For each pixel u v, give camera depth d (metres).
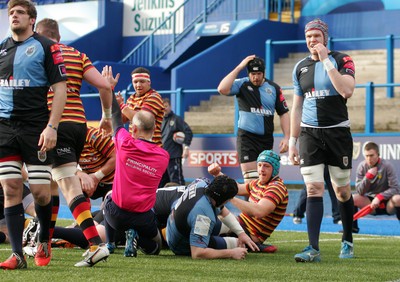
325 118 20.03
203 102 53.62
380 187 31.33
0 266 16.39
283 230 31.02
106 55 63.75
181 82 52.53
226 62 54.78
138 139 19.66
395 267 18.61
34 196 16.70
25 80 16.25
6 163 16.42
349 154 20.27
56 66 16.34
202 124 51.19
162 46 63.16
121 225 19.69
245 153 27.67
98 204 42.97
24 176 22.80
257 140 27.66
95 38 62.91
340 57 20.17
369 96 39.69
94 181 22.52
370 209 30.48
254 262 19.09
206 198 19.50
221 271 17.08
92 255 17.20
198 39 58.94
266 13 58.66
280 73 54.38
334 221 34.03
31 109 16.31
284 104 28.14
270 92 27.81
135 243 19.69
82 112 18.14
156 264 18.19
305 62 20.53
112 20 64.25
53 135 16.14
